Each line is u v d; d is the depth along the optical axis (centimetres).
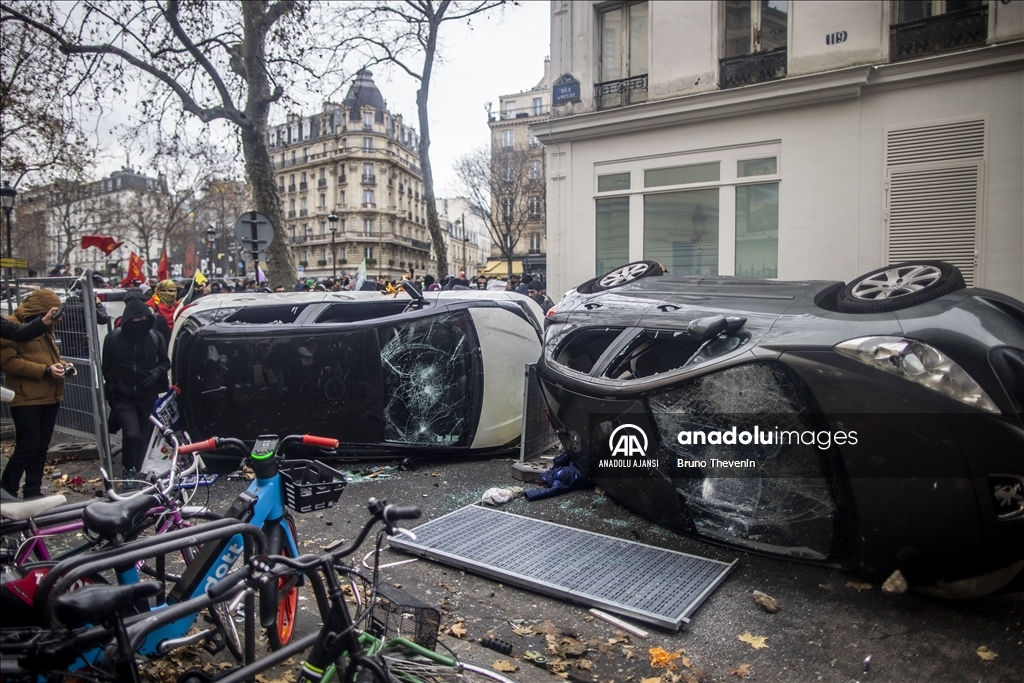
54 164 1906
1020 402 288
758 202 1112
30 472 521
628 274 523
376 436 585
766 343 344
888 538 309
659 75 1201
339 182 8125
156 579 278
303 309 635
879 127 999
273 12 1742
